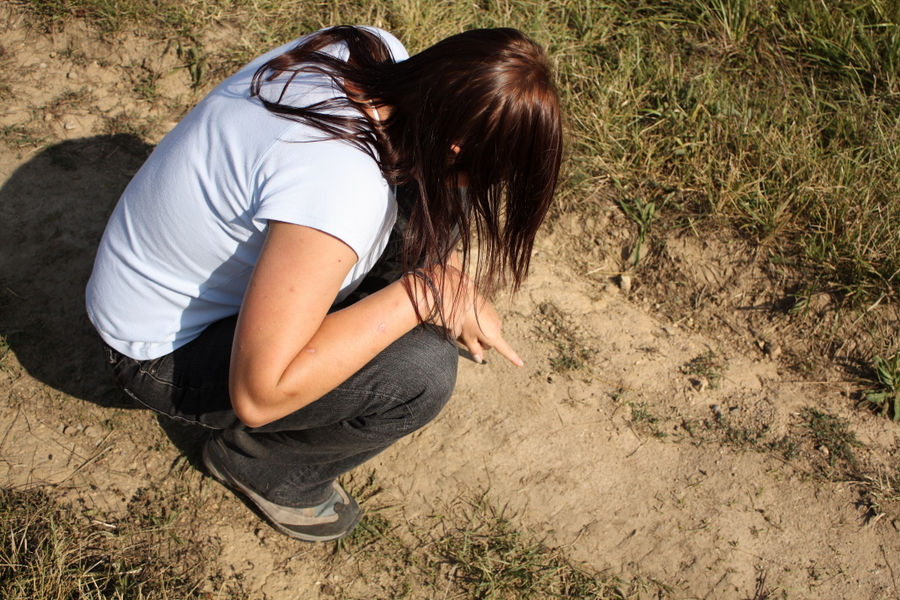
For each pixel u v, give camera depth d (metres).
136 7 2.94
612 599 1.95
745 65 3.17
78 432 2.08
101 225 2.46
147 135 2.70
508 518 2.08
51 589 1.74
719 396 2.40
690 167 2.79
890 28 3.19
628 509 2.12
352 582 1.93
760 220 2.62
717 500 2.16
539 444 2.24
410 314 1.44
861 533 2.10
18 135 2.62
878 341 2.44
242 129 1.29
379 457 2.17
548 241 2.74
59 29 2.89
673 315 2.60
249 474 1.86
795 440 2.29
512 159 1.31
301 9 3.09
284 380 1.27
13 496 1.93
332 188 1.21
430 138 1.27
